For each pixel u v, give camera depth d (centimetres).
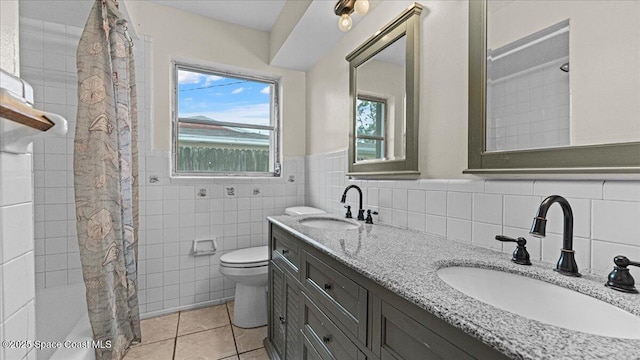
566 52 83
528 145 93
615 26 73
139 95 215
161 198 223
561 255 78
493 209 103
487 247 105
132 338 167
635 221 70
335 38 215
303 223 174
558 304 72
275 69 271
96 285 133
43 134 67
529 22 93
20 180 68
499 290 83
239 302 207
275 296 169
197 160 252
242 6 228
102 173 138
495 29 103
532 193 91
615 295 63
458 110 119
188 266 232
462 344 54
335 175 221
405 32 145
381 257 93
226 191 246
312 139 267
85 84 136
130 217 168
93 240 134
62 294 178
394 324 73
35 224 187
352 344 90
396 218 152
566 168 81
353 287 90
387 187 159
